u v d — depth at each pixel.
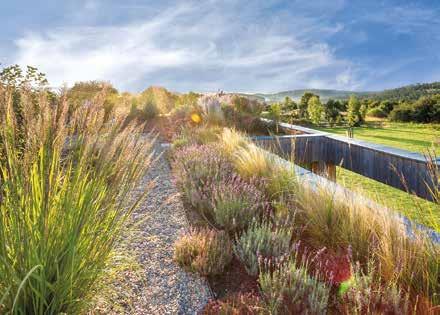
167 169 5.35
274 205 3.23
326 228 2.60
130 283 2.05
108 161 1.51
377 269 2.10
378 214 2.53
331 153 7.78
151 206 3.54
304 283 1.86
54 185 1.39
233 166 4.71
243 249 2.37
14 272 1.18
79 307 1.40
